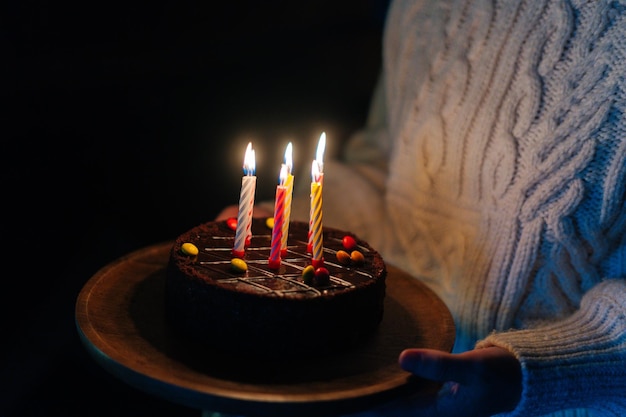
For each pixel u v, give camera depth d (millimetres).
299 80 2104
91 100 1796
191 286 639
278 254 667
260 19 2273
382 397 583
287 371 614
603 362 607
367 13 2422
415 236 785
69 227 1419
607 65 631
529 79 667
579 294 682
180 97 1903
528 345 603
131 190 1550
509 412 602
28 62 1750
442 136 735
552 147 656
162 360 609
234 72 2090
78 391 1131
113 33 1935
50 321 1225
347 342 645
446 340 657
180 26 2082
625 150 625
